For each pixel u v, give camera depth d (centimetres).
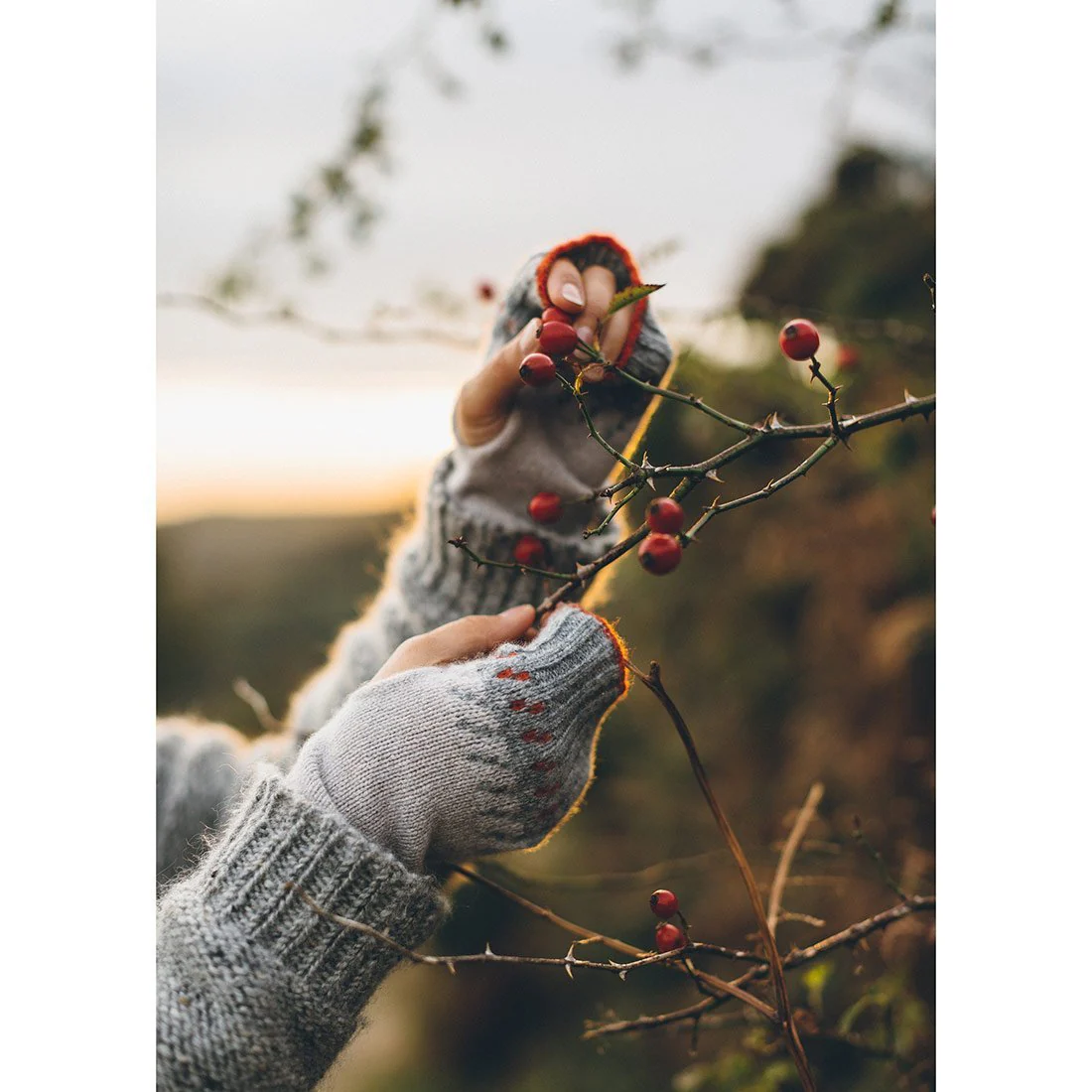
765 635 210
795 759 198
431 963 66
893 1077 118
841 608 186
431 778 72
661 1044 212
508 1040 230
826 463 183
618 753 232
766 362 168
